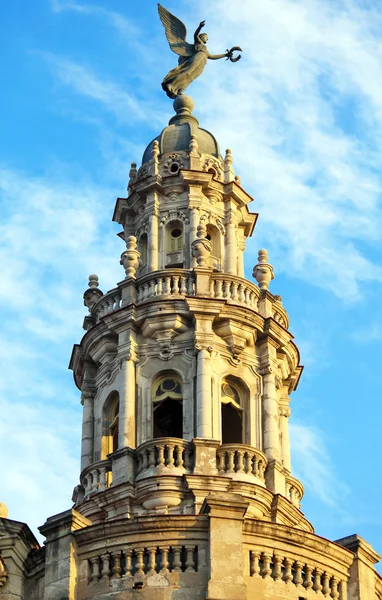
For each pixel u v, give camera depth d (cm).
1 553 6219
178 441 6756
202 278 7169
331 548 6297
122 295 7244
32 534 6312
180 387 7000
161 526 6072
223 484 6675
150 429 6906
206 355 6981
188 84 8131
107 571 6056
